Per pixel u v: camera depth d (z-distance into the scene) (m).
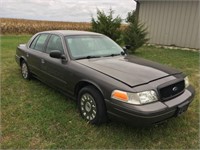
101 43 4.32
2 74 5.95
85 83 3.35
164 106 2.73
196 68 6.98
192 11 10.88
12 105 3.94
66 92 3.86
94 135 3.01
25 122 3.33
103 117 3.08
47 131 3.08
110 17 9.79
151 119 2.61
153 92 2.76
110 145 2.82
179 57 8.76
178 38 11.70
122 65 3.39
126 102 2.68
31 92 4.59
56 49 4.12
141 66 3.39
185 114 3.65
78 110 3.68
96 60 3.66
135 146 2.81
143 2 12.60
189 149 2.78
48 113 3.61
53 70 4.04
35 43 5.02
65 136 2.98
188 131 3.16
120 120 2.80
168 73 3.24
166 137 3.01
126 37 9.67
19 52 5.60
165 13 11.88
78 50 3.88
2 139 2.90
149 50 10.65
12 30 21.92
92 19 10.09
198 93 4.63
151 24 12.58
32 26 23.69
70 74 3.55
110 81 2.90
